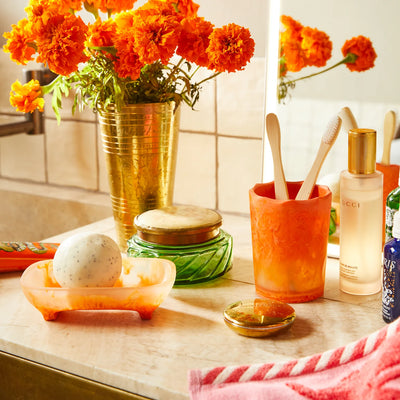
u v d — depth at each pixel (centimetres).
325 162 83
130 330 64
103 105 80
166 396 53
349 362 54
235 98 98
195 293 73
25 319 67
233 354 59
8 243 79
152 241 75
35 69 115
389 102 77
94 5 78
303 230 67
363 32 78
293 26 84
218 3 96
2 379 64
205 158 103
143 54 71
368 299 71
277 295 69
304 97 84
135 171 81
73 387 59
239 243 89
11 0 114
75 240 66
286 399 51
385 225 77
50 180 122
